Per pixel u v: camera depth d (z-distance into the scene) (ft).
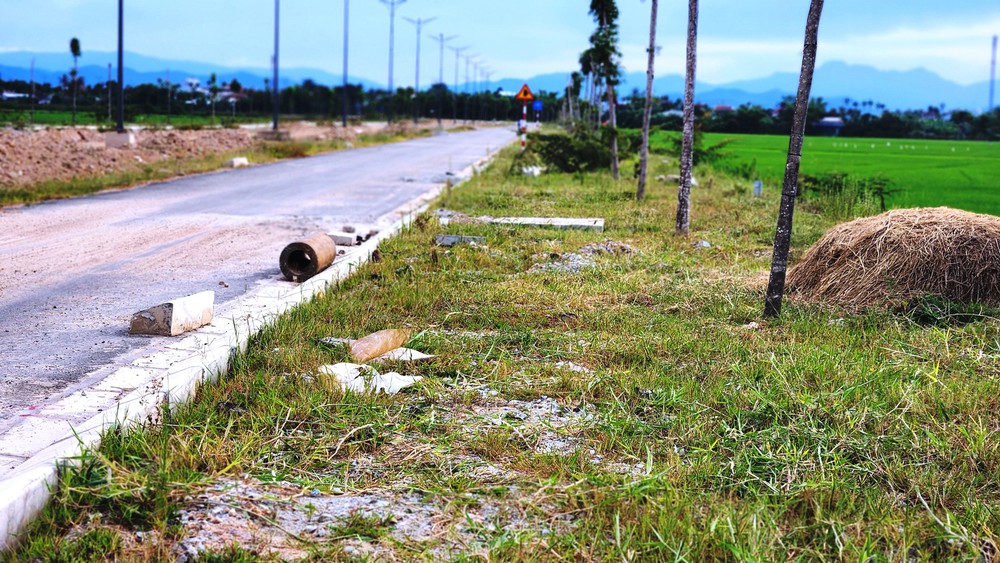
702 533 12.91
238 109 306.55
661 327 26.05
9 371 20.98
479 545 12.96
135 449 15.43
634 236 46.83
